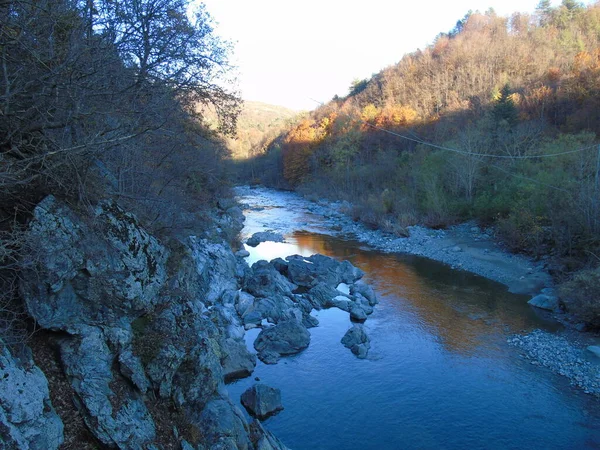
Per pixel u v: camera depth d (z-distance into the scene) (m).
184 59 15.88
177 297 13.48
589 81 55.94
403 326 25.22
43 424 8.40
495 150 50.16
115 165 15.61
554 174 38.38
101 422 9.54
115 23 13.21
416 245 44.06
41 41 9.80
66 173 10.64
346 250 43.31
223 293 26.27
